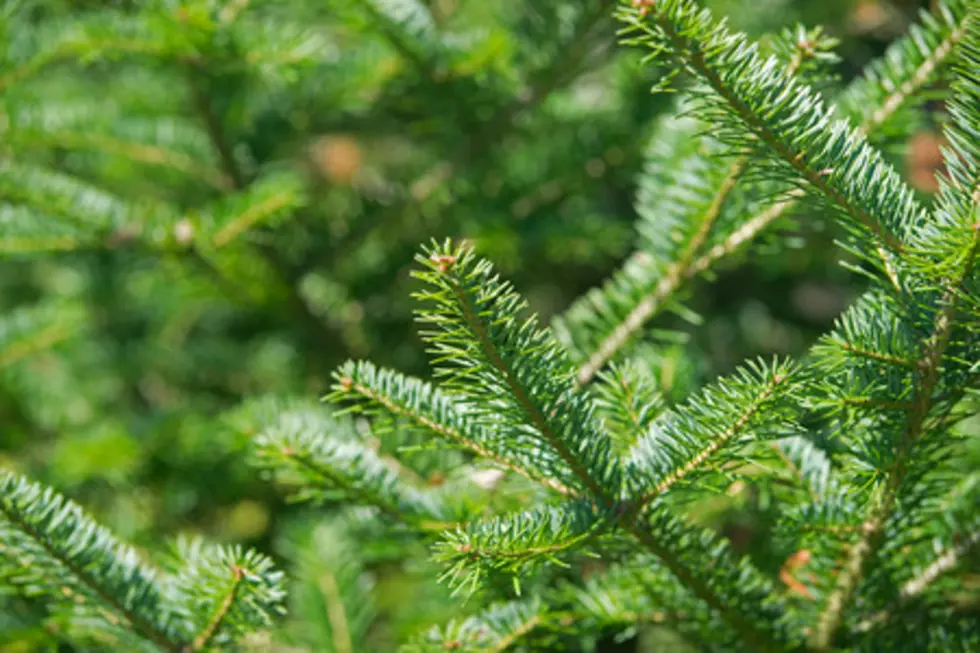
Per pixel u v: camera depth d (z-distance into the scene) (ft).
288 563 4.33
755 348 5.96
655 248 3.64
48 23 4.16
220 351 6.03
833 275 5.24
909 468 3.08
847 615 3.29
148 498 5.16
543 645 3.37
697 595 3.26
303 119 4.99
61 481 4.75
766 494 3.51
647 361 3.61
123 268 5.74
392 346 5.20
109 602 3.25
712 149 3.49
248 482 5.11
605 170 4.72
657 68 4.55
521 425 3.07
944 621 3.30
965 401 3.27
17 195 4.21
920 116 3.41
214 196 5.24
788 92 2.94
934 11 3.51
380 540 3.72
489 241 4.55
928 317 3.02
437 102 4.51
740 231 3.54
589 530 3.07
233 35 4.11
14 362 5.42
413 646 3.34
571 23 4.18
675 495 3.26
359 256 5.33
